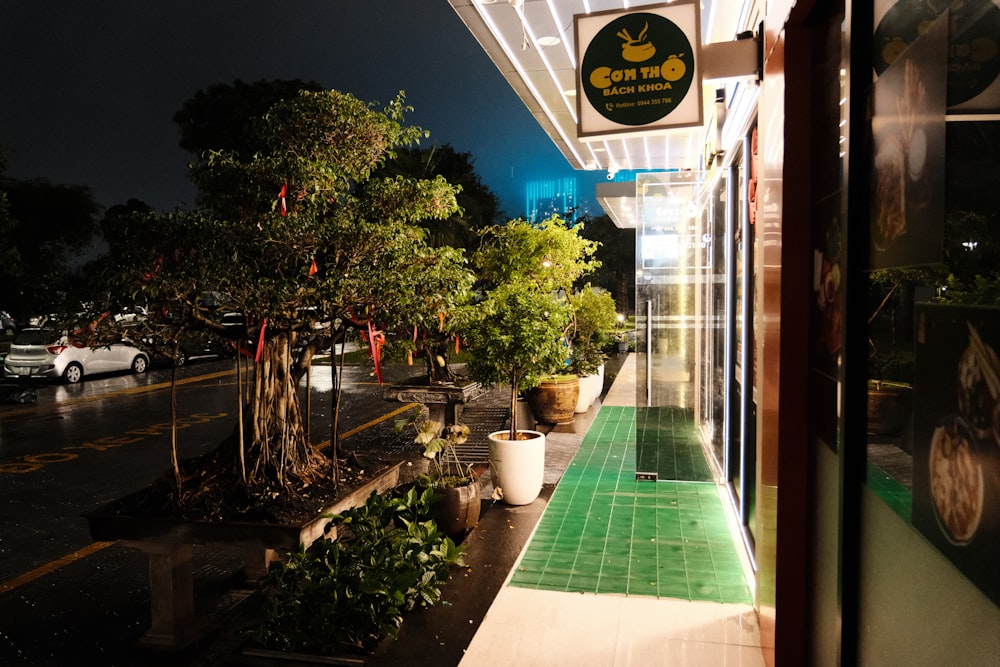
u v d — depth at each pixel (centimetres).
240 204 395
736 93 502
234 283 347
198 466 418
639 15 395
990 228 126
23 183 2016
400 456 826
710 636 353
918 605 170
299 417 433
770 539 324
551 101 714
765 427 337
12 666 369
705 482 659
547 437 885
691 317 679
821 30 287
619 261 3053
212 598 454
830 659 270
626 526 529
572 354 1066
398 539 368
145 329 358
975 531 134
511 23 530
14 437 966
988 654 131
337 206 420
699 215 673
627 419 1003
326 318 404
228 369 1812
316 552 353
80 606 445
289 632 325
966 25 136
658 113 395
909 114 168
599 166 1020
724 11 479
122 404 1250
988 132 126
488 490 640
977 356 132
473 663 327
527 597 399
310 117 400
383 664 325
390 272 362
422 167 1733
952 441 145
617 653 337
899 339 179
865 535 213
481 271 926
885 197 188
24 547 549
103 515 369
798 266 302
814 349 297
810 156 299
